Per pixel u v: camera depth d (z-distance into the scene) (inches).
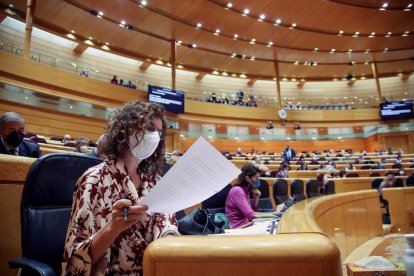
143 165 44.4
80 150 166.4
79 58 481.4
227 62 566.9
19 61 326.6
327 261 18.6
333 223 84.3
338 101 637.3
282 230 25.2
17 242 59.2
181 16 434.3
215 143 558.6
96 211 36.8
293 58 572.4
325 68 616.4
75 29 429.7
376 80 606.2
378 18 477.7
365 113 598.2
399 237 64.1
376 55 580.4
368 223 121.3
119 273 37.3
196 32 472.7
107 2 392.2
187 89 585.9
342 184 256.5
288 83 659.4
